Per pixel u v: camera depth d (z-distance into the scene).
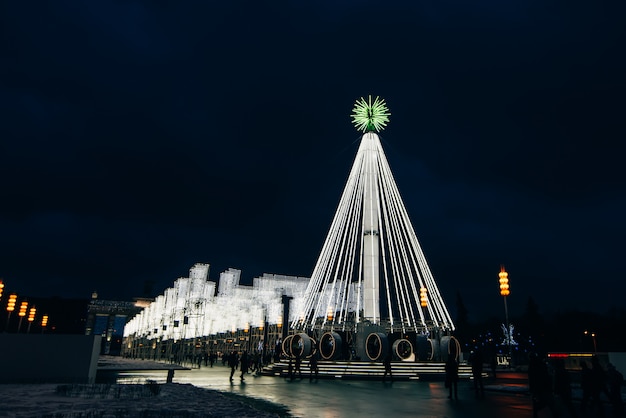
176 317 76.56
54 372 22.31
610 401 14.19
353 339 38.81
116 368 40.06
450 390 18.55
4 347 21.95
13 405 13.84
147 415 12.15
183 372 37.66
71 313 160.88
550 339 92.25
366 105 46.66
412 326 37.44
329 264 40.28
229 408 14.29
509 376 35.19
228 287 76.44
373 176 42.69
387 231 40.75
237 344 74.94
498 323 110.94
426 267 39.56
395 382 28.89
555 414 12.20
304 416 13.66
